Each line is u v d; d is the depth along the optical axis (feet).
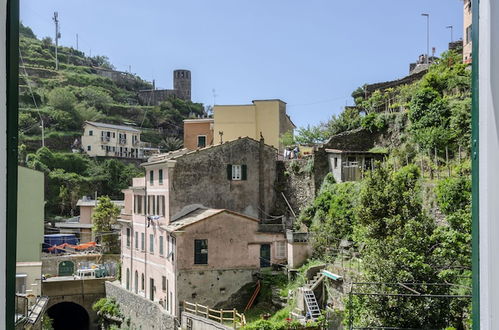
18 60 7.18
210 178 101.55
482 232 7.08
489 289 6.86
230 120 143.23
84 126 230.07
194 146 149.89
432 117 73.77
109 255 134.62
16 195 7.04
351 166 93.20
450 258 44.45
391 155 84.89
